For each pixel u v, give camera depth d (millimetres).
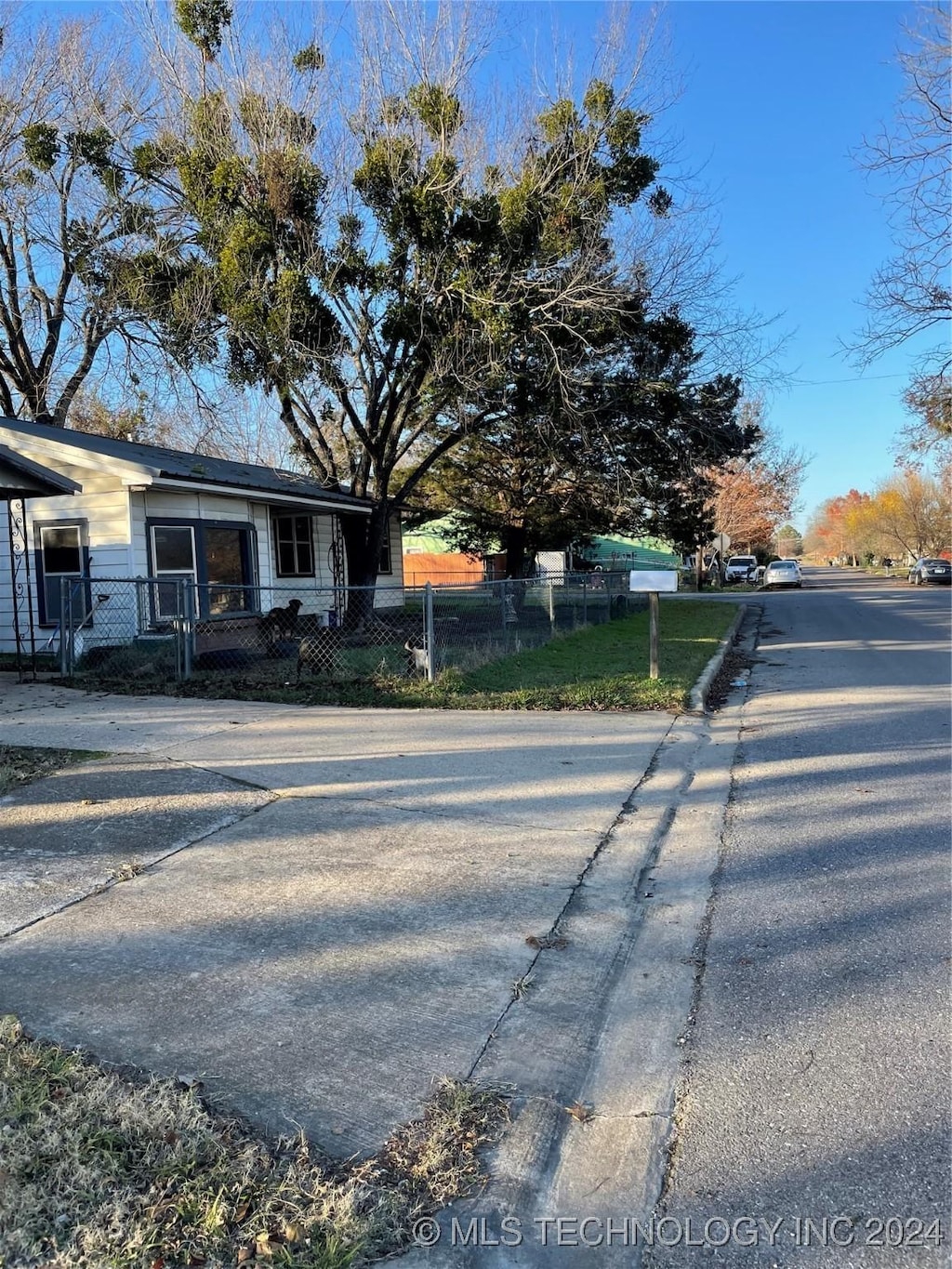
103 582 12148
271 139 15086
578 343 15844
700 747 8094
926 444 21000
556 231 14453
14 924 4109
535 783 6719
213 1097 2816
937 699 10328
